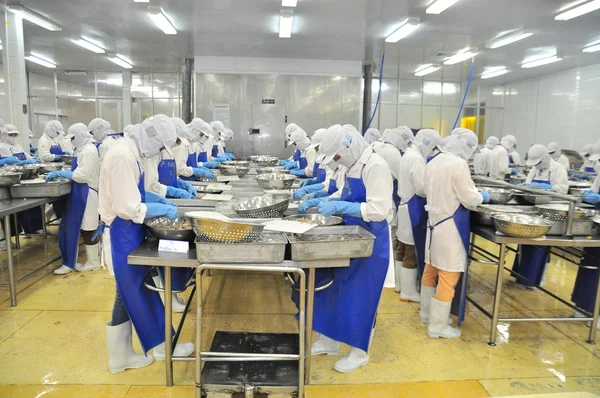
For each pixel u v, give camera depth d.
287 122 8.70
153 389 2.07
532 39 6.76
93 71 10.27
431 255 2.70
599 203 3.50
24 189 3.27
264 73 8.53
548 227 2.30
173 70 10.16
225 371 1.97
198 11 5.63
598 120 8.33
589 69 8.53
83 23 6.26
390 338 2.69
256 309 3.09
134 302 2.02
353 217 2.26
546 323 2.96
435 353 2.50
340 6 5.31
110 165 1.90
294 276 2.71
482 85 10.99
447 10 5.41
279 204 2.29
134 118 10.46
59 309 3.00
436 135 3.28
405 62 8.68
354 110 8.80
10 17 5.78
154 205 2.00
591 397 1.71
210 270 3.93
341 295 2.22
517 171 7.14
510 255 4.73
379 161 2.10
